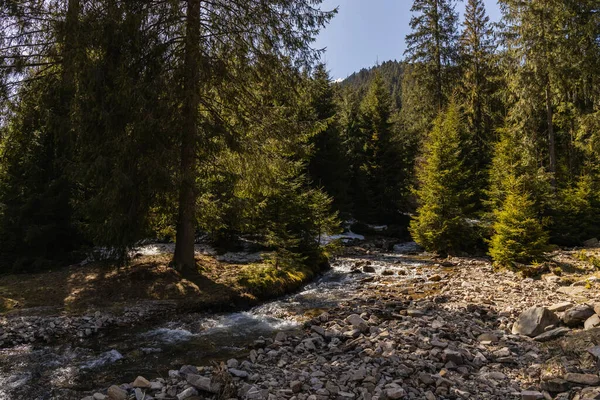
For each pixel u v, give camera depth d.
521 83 23.45
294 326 9.44
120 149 9.90
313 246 15.79
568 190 23.50
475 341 8.00
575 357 6.63
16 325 8.85
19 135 12.89
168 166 10.36
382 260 18.67
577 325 8.19
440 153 20.12
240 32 11.55
